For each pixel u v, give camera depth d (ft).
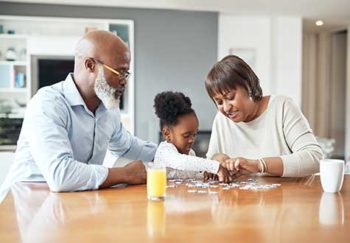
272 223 3.07
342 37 25.76
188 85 18.56
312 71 26.35
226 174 4.75
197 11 18.43
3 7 16.72
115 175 4.36
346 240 2.73
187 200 3.77
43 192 4.13
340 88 25.91
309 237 2.77
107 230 2.86
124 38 18.34
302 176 5.02
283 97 5.76
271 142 5.59
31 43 17.25
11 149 17.40
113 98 5.09
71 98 5.06
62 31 17.90
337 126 26.09
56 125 4.61
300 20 20.03
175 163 4.87
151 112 18.22
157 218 3.16
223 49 19.38
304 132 5.42
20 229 2.88
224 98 5.17
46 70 17.43
